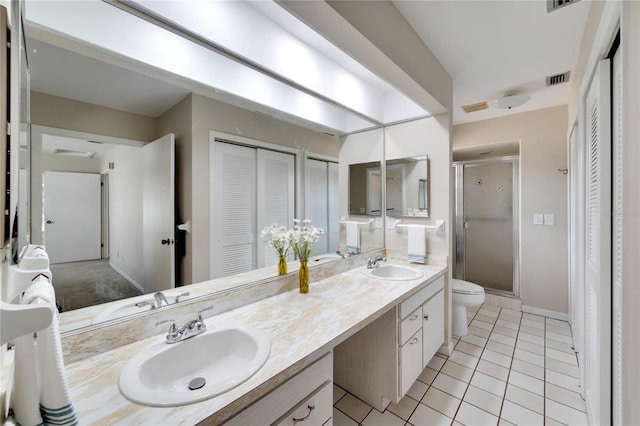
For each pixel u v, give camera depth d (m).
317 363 1.07
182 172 1.35
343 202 2.30
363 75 2.30
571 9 1.54
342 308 1.43
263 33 1.58
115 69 1.13
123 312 1.13
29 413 0.52
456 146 3.51
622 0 0.82
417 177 2.50
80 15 1.04
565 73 2.25
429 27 1.72
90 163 1.07
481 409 1.72
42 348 0.54
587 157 1.60
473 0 1.49
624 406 0.86
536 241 3.11
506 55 2.00
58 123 0.99
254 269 1.62
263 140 1.71
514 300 3.29
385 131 2.69
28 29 0.92
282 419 0.94
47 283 0.58
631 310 0.81
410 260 2.48
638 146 0.76
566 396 1.82
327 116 2.14
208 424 0.72
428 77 1.92
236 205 1.58
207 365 1.10
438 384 1.97
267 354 0.99
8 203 0.58
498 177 3.62
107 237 1.10
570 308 2.83
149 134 1.23
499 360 2.25
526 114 3.10
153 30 1.22
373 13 1.38
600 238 1.18
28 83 0.86
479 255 3.78
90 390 0.81
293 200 1.91
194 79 1.37
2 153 0.54
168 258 1.30
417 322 1.86
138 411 0.73
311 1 1.11
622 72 0.83
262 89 1.69
